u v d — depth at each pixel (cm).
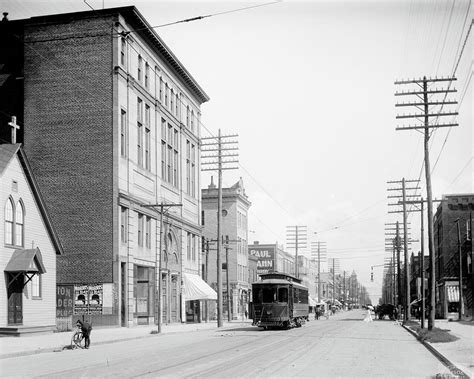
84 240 4316
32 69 4522
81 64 4456
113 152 4344
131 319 4441
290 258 11950
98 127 4384
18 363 1892
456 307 6531
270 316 4169
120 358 1998
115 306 4225
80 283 4284
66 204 4369
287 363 1814
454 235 7100
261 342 2820
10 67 4641
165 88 5519
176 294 5631
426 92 3475
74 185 4372
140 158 4844
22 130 4494
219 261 4834
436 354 2220
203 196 8312
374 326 5194
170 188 5544
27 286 3431
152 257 4981
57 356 2150
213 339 3105
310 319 8119
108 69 4416
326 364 1803
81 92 4431
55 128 4447
